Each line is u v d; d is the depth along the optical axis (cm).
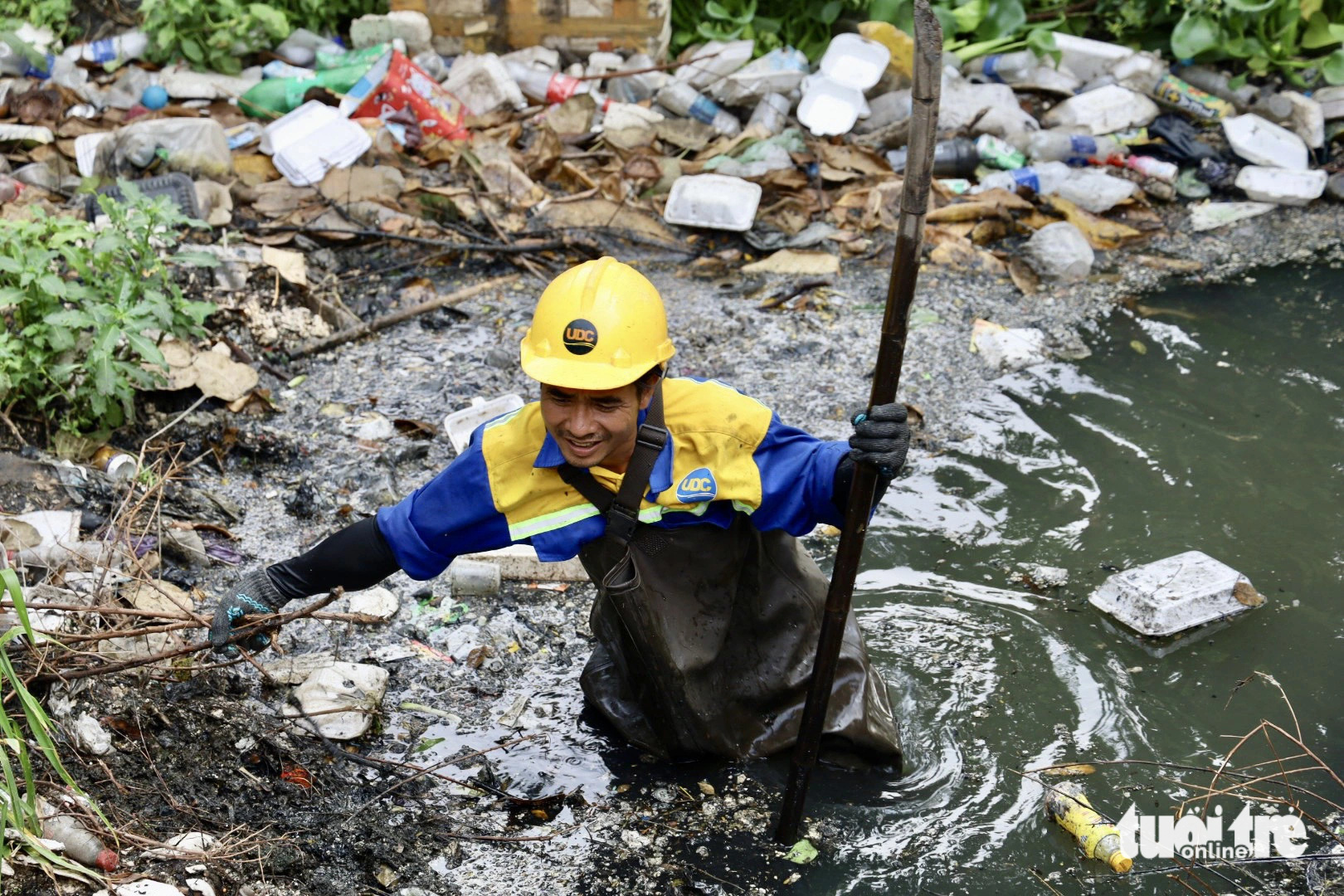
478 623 372
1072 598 386
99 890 257
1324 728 335
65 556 357
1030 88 724
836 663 296
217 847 277
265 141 637
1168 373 511
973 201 631
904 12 745
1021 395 495
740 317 544
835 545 412
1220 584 374
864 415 245
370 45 730
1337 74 721
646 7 725
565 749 327
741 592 295
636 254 604
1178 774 321
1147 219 648
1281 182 669
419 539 271
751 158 656
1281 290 581
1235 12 730
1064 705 343
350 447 452
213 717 317
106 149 610
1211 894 284
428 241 585
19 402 434
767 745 315
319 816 299
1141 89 726
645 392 254
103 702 307
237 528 408
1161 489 437
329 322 533
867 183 650
